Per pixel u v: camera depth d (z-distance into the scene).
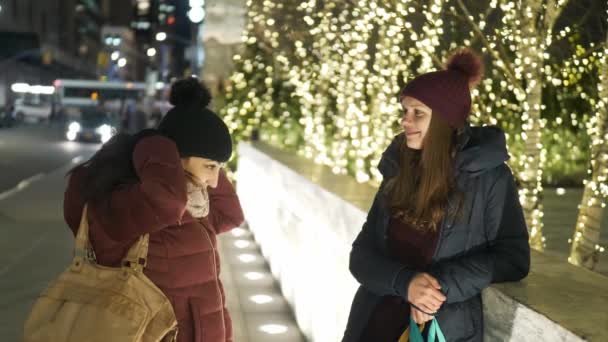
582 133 10.66
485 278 2.24
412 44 6.53
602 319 1.99
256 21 11.16
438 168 2.30
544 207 9.45
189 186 2.63
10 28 65.00
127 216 2.41
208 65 14.56
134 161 2.45
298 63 10.03
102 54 75.69
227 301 6.38
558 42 5.86
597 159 4.16
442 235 2.31
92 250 2.54
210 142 2.59
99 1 124.38
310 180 5.20
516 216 2.32
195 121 2.60
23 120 50.56
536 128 4.73
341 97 8.36
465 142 2.32
